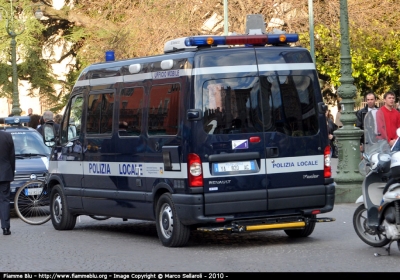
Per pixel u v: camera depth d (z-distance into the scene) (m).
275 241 11.62
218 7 32.47
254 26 11.94
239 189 10.80
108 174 12.62
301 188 11.11
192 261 9.91
